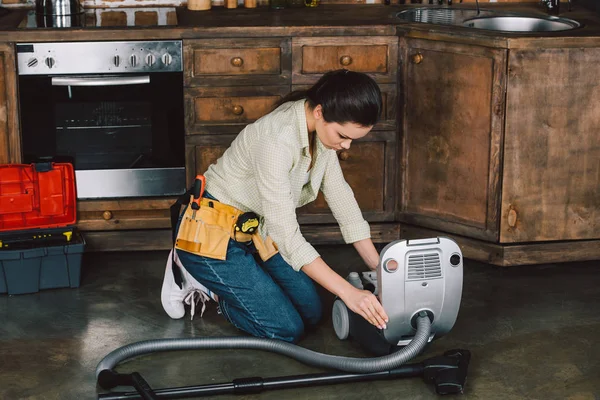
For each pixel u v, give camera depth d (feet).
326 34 12.50
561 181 12.26
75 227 12.04
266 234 10.11
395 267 9.03
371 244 10.05
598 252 12.65
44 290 11.73
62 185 12.12
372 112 8.49
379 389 9.30
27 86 12.14
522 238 12.41
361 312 8.91
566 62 11.72
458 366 9.32
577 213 12.44
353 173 13.15
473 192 12.44
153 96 12.48
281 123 9.04
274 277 10.43
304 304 10.47
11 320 10.84
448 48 12.11
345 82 8.50
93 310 11.18
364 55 12.66
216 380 9.48
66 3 12.99
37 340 10.35
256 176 9.11
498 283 12.14
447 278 9.22
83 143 12.53
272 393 9.21
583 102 11.95
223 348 10.11
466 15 14.34
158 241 13.00
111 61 12.19
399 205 13.30
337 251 13.23
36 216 12.08
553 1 13.65
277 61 12.59
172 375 9.57
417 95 12.64
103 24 12.41
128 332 10.59
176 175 12.84
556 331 10.68
